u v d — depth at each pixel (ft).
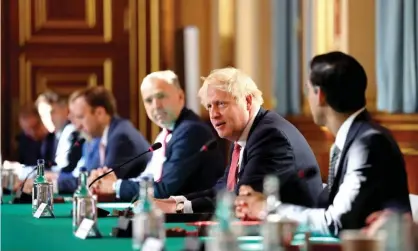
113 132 26.45
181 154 22.70
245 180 18.25
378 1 30.19
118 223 15.88
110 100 27.32
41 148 34.01
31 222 18.33
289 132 18.53
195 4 39.11
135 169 25.94
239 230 14.97
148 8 37.86
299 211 15.66
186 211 19.30
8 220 18.71
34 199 19.45
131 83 37.93
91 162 27.40
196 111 37.58
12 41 37.65
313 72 15.65
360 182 15.15
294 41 35.60
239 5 38.37
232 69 19.19
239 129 18.93
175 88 23.40
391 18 29.58
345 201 15.17
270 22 37.70
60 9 37.86
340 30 32.48
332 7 33.06
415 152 28.94
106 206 21.44
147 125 37.83
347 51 31.40
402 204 15.16
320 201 16.79
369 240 11.57
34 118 34.73
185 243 13.33
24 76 37.70
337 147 15.74
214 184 22.68
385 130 15.56
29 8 37.68
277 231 13.11
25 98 37.70
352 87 15.52
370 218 14.80
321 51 33.99
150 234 13.70
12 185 24.75
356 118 15.64
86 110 27.27
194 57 37.78
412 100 29.32
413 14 29.25
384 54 29.99
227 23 38.83
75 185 25.12
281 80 35.88
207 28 39.09
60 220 18.62
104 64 37.93
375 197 15.20
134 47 37.99
